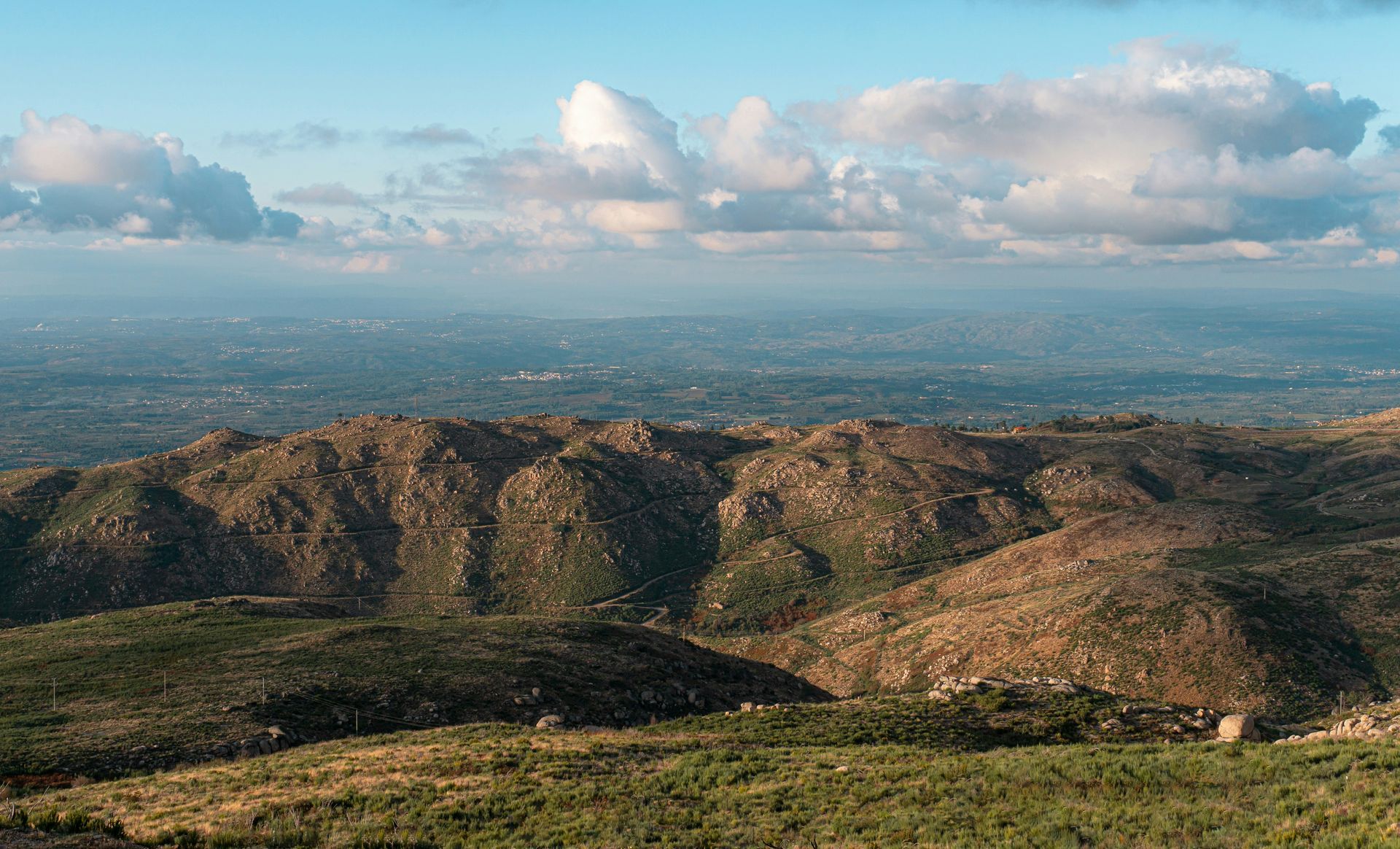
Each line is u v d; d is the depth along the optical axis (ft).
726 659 327.88
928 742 171.12
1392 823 86.48
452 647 277.64
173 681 229.66
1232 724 166.61
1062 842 93.86
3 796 138.41
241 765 155.12
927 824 104.37
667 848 103.19
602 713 245.24
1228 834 92.17
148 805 127.03
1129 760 123.85
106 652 265.13
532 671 259.60
